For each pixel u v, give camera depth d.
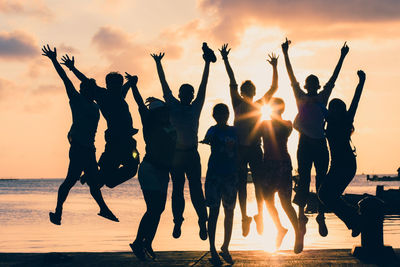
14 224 33.38
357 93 6.68
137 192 134.38
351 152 6.63
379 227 6.52
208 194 6.43
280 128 6.81
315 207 29.61
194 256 6.69
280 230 6.92
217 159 6.43
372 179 179.25
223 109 6.46
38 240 23.14
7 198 85.69
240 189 7.18
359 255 6.49
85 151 6.62
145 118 6.43
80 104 6.59
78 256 6.72
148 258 6.57
